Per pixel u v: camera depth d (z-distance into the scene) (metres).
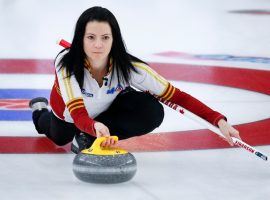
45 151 7.25
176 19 19.31
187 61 13.12
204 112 6.36
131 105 6.84
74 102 6.03
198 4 22.55
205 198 5.51
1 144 7.48
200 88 10.72
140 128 6.86
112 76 6.37
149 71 6.38
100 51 6.04
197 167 6.62
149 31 17.17
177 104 6.50
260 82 11.23
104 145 5.82
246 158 7.00
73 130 7.15
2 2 22.03
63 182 6.00
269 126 8.29
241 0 23.62
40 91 10.39
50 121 7.37
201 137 7.86
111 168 5.76
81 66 6.16
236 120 8.62
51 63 13.01
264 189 5.82
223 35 16.70
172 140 7.72
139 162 6.79
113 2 22.56
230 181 6.10
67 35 16.59
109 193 5.62
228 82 11.20
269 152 7.12
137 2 22.67
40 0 22.61
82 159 5.86
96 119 6.95
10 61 13.12
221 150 7.33
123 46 6.24
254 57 13.76
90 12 6.05
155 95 6.58
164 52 14.27
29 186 5.87
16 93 10.21
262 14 20.45
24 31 16.98
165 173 6.37
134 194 5.61
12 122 8.48
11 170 6.44
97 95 6.49
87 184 5.93
